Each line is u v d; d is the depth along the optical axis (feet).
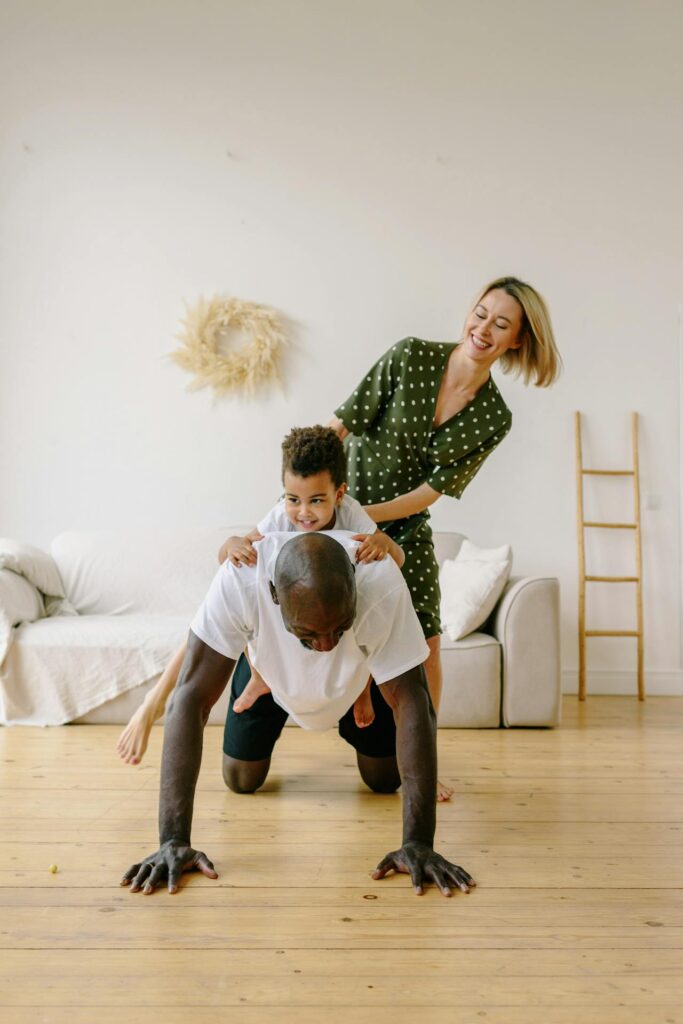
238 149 15.05
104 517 14.74
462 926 5.05
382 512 7.48
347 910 5.25
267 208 14.99
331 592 5.07
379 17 15.16
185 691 5.94
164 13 15.12
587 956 4.68
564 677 14.71
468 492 14.80
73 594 13.48
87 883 5.67
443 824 7.15
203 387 14.82
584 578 14.49
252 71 15.11
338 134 15.07
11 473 14.74
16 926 4.97
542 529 14.82
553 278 15.05
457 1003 4.17
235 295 14.90
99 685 11.44
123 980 4.35
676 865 6.17
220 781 8.52
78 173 14.98
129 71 15.08
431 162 15.08
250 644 6.10
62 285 14.88
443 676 11.64
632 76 15.20
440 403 7.77
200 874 5.83
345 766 9.21
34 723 11.33
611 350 14.99
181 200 14.98
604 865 6.15
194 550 13.82
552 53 15.20
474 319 7.46
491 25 15.20
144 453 14.78
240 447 14.79
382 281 14.98
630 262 15.06
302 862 6.11
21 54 15.06
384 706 7.61
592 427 14.94
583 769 9.25
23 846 6.44
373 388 7.79
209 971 4.45
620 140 15.15
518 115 15.14
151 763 9.25
